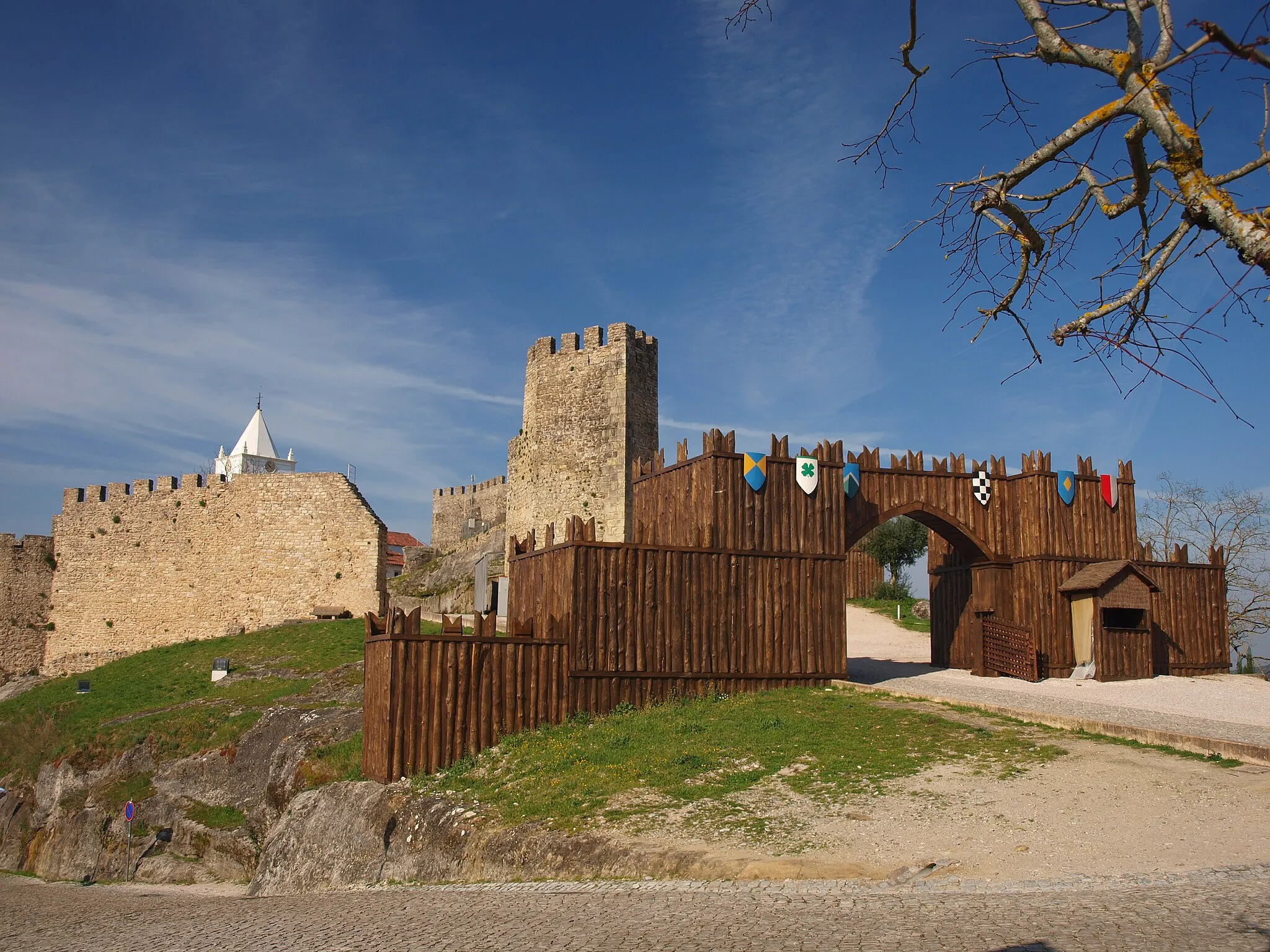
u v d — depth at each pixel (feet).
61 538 157.79
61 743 106.11
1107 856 36.11
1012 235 23.43
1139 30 18.22
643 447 138.00
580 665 69.36
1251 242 16.99
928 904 30.89
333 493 145.59
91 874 85.30
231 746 89.35
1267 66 16.67
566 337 142.61
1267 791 42.96
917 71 22.59
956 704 67.92
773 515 79.15
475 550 196.95
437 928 36.27
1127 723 60.64
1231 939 24.86
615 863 41.91
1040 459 90.27
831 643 79.25
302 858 61.93
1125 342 20.62
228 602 146.61
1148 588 88.07
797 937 28.43
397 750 62.34
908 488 87.86
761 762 55.06
